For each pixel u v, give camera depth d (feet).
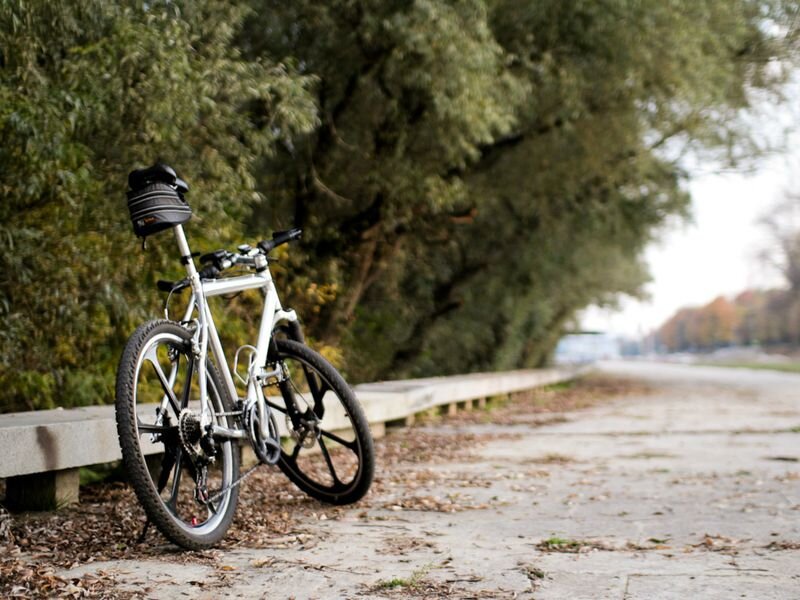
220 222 29.55
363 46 40.88
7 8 20.36
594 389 86.07
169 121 26.73
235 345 33.63
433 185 45.78
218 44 29.81
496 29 45.01
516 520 17.31
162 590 11.57
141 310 27.30
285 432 23.09
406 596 11.46
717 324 504.43
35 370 25.93
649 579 12.42
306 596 11.42
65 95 22.09
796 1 50.11
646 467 26.17
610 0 41.65
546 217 65.92
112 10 24.57
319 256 50.31
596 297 104.99
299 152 46.57
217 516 14.76
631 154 59.62
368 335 60.90
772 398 66.74
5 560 13.08
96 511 17.58
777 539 15.29
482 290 74.43
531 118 50.70
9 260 22.52
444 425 42.01
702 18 44.52
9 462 16.49
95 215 26.05
